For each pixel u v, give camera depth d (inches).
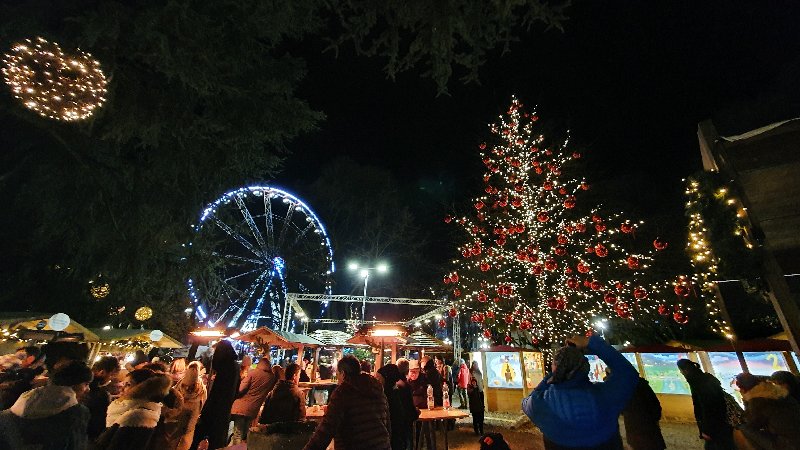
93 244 391.9
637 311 533.6
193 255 457.4
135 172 394.0
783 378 172.9
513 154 647.1
